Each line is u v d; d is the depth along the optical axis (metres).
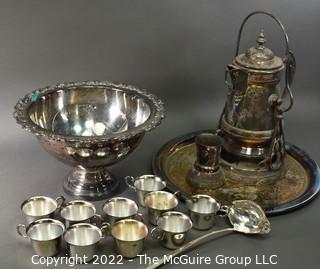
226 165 1.66
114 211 1.48
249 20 1.95
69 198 1.56
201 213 1.43
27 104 1.52
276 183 1.63
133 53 1.93
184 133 1.93
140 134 1.43
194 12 1.92
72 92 1.63
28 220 1.41
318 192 1.59
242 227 1.46
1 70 1.85
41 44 1.85
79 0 1.83
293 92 2.05
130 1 1.86
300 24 1.98
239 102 1.59
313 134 1.94
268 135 1.59
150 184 1.58
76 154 1.41
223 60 1.99
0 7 1.78
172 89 2.00
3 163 1.70
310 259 1.38
